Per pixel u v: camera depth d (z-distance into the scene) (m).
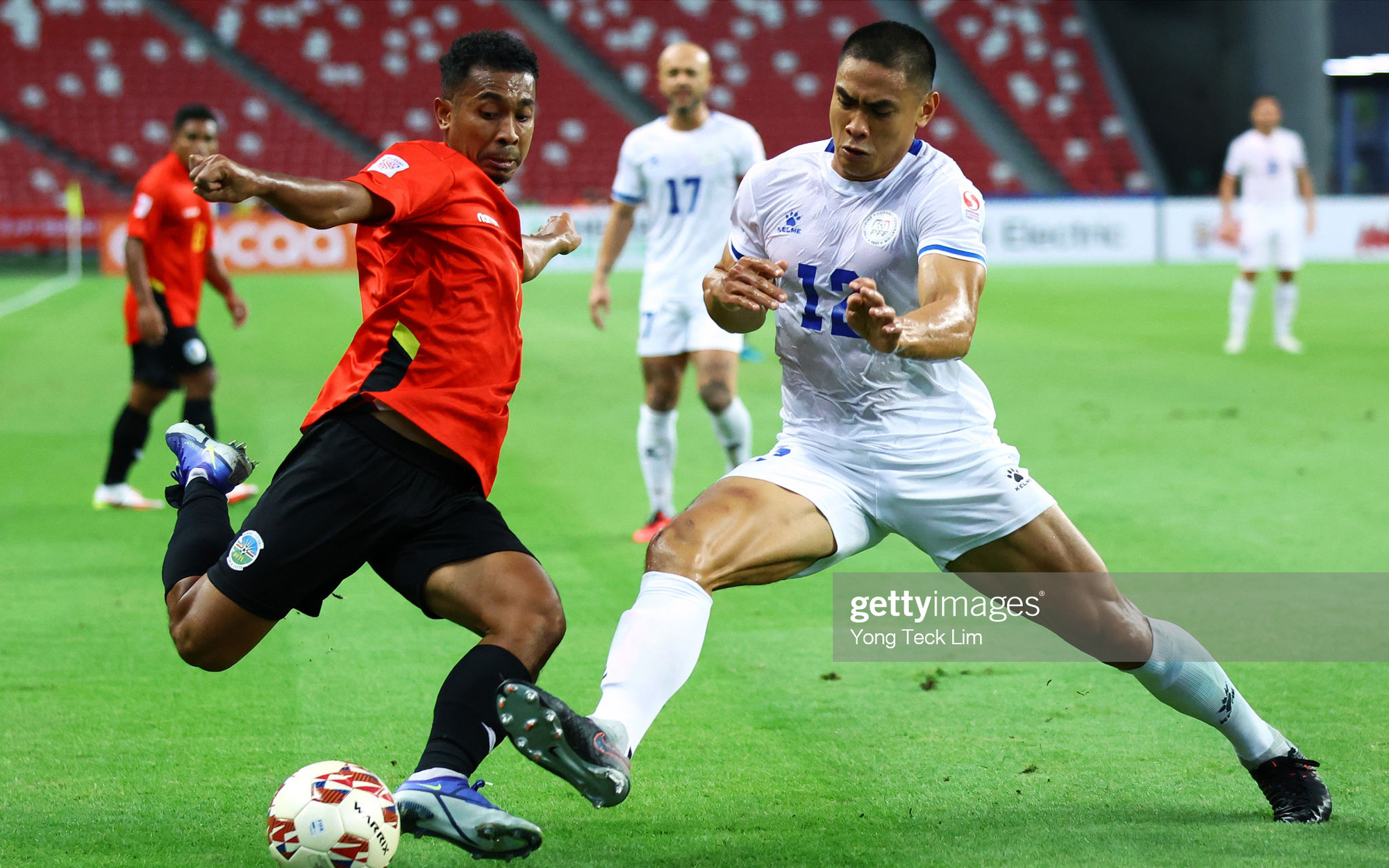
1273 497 25.80
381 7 111.56
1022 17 117.25
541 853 11.26
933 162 11.81
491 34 11.81
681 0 116.31
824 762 13.41
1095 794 12.45
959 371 12.25
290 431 33.53
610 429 35.00
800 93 113.56
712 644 17.70
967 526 11.97
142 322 25.08
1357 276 79.50
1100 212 93.31
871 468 12.04
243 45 107.62
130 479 29.52
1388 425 33.31
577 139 107.56
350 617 19.05
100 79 103.00
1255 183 47.72
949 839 11.41
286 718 14.77
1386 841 11.16
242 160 102.00
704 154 23.94
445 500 11.55
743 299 11.35
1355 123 121.19
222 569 11.30
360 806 10.34
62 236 89.62
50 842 11.42
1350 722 14.22
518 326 12.03
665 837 11.59
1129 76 116.50
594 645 17.62
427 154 11.40
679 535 11.31
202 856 11.13
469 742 10.58
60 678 16.16
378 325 11.47
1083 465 29.25
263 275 88.00
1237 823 11.65
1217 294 70.00
